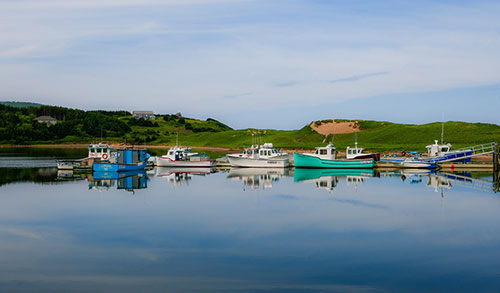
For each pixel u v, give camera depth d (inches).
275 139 7741.1
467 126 6584.6
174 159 3683.6
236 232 1237.1
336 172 3223.4
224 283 856.9
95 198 1845.5
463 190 2111.2
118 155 3331.7
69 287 840.9
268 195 1936.5
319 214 1502.2
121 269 935.7
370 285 850.8
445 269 940.0
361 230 1268.5
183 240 1153.4
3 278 887.7
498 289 831.1
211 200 1795.0
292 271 922.7
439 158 3565.5
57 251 1060.5
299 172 3216.0
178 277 888.9
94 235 1206.3
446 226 1326.3
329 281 868.6
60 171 3139.8
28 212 1524.4
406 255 1035.9
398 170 3437.5
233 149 7327.8
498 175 2950.3
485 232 1254.3
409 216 1475.1
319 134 7770.7
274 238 1175.0
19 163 3956.7
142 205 1669.5
